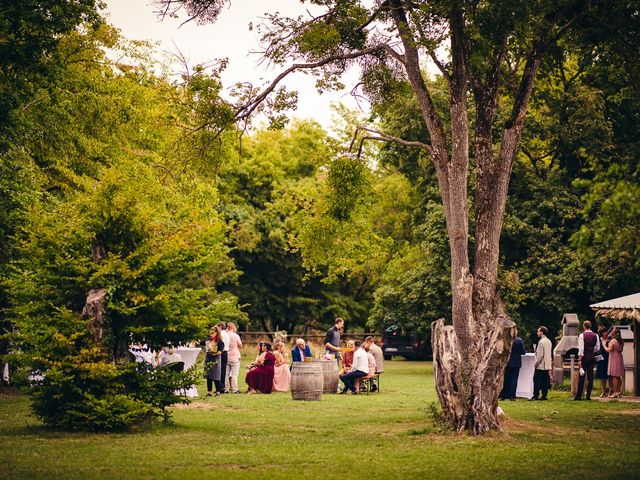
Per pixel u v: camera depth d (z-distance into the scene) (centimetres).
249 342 5566
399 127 3962
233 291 6081
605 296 3584
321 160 2386
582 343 2645
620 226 1352
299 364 2503
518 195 3934
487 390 1772
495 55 1986
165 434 1691
